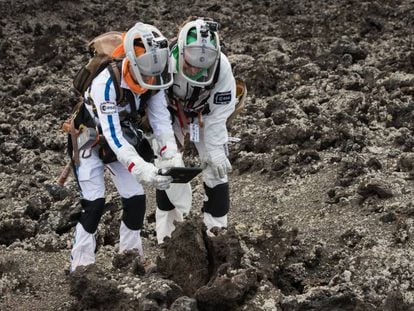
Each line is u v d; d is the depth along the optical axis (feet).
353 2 43.55
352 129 26.05
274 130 26.73
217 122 17.97
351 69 32.50
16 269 19.74
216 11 45.37
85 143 17.06
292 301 16.17
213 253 16.94
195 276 16.70
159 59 15.94
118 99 16.46
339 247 19.77
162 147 17.10
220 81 17.62
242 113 29.50
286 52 36.91
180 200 19.03
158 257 17.13
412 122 26.84
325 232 20.58
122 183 17.56
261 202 23.09
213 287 15.92
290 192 23.34
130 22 43.91
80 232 17.53
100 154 17.21
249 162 25.32
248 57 35.50
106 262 19.94
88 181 17.38
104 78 16.37
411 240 19.11
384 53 35.06
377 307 16.53
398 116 27.35
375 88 30.19
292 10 43.88
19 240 21.79
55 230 22.12
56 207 23.22
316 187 23.29
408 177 22.52
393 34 37.91
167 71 16.43
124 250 17.94
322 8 43.86
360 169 23.22
